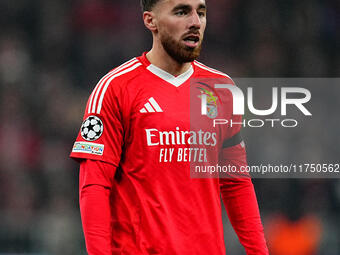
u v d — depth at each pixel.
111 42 47.84
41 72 46.94
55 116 43.94
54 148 42.38
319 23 47.78
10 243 33.94
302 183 36.47
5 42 48.12
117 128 12.44
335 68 46.44
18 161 41.72
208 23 47.72
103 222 12.23
